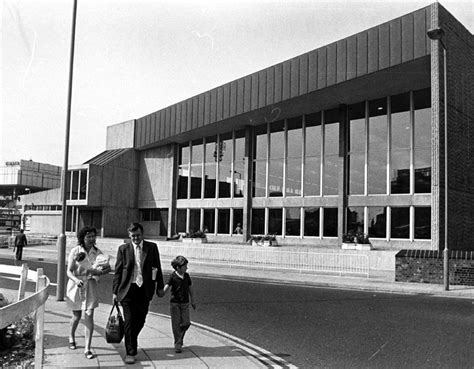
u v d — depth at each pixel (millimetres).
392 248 22969
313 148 27438
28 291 12461
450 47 19391
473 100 21438
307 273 19062
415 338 7734
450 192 18844
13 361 5902
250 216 30266
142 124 38344
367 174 24609
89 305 6309
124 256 6258
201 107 31156
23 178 61656
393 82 22031
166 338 7516
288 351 6918
